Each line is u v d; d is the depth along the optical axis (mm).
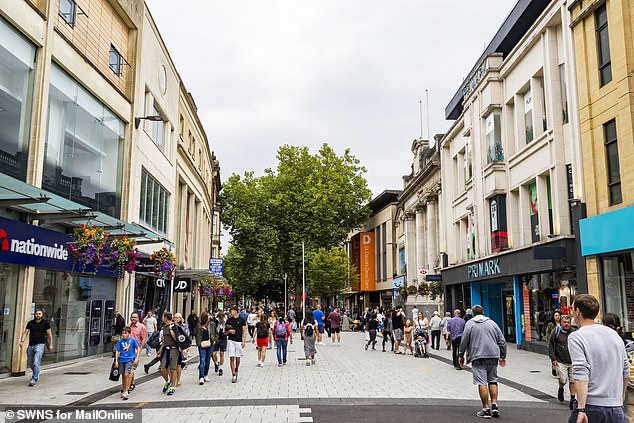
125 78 22000
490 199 25734
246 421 8398
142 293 24641
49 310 15953
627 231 14703
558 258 18109
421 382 13078
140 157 23141
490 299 28266
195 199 40625
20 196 12703
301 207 51844
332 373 14930
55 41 15781
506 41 26906
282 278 57812
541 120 21406
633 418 5930
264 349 16750
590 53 17125
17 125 13898
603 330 4699
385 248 59781
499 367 16156
